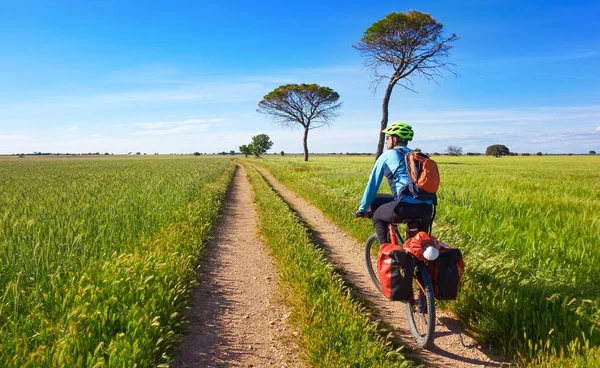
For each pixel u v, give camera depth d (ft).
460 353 11.46
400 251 11.28
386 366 9.91
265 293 16.34
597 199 35.29
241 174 104.42
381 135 104.27
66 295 12.00
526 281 14.15
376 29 94.32
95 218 22.43
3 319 11.43
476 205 28.35
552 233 19.19
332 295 14.14
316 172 82.43
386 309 14.66
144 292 13.16
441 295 11.35
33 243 15.75
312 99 179.93
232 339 12.21
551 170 101.96
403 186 11.75
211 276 18.52
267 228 27.43
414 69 98.73
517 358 10.99
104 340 10.54
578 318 11.43
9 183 62.08
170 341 11.16
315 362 10.50
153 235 22.56
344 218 30.91
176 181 58.29
